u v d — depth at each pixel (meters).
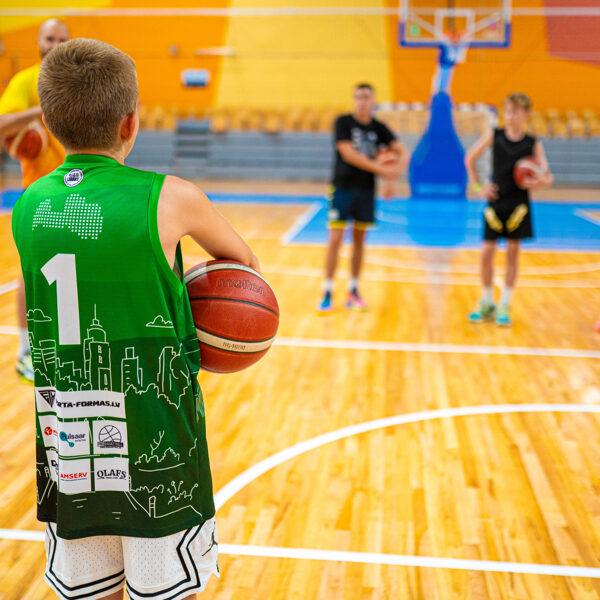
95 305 1.27
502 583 2.02
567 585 2.01
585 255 7.54
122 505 1.33
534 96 15.13
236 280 1.46
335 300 5.55
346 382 3.75
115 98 1.25
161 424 1.30
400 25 15.10
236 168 15.15
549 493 2.57
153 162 15.27
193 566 1.38
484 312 4.96
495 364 4.06
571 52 14.90
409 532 2.30
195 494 1.36
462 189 13.38
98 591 1.39
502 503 2.50
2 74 15.73
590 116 14.76
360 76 15.50
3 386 3.58
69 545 1.35
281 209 11.36
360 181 5.06
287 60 15.61
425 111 15.20
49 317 1.31
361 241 5.21
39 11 15.59
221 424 3.19
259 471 2.73
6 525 2.32
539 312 5.21
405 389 3.65
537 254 7.62
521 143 4.69
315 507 2.46
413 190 13.49
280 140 15.10
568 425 3.20
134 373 1.29
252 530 2.30
